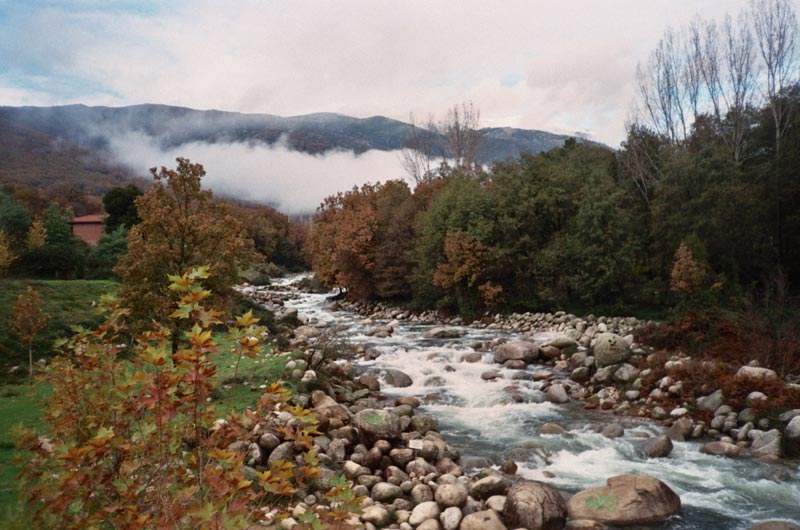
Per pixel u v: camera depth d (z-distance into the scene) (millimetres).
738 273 34406
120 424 4762
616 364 21203
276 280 96562
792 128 39531
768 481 11711
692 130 50219
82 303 25062
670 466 12695
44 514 3924
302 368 17750
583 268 39250
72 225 77188
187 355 4160
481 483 10961
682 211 36906
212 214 17391
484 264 42188
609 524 9734
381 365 23969
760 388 16109
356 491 10594
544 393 19875
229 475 4117
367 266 53906
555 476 12188
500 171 49688
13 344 19453
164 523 3801
